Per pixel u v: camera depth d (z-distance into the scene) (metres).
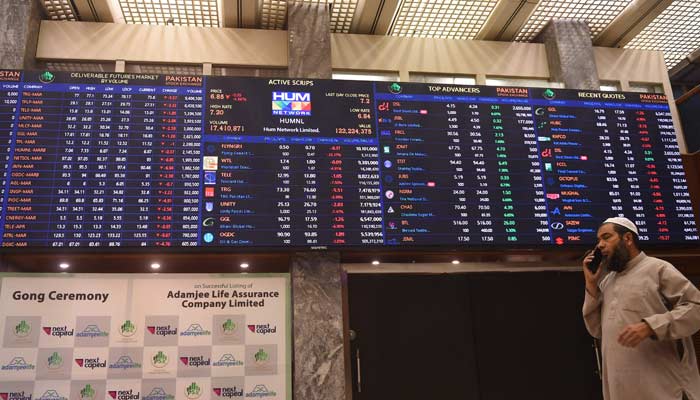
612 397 2.38
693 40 5.09
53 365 3.36
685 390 2.28
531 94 4.39
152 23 4.53
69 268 3.80
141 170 3.77
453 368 3.81
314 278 3.79
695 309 2.22
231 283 3.65
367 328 3.81
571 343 3.99
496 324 3.96
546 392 3.87
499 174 4.14
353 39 4.70
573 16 4.83
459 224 3.97
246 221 3.76
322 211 3.86
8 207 3.58
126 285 3.55
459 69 4.76
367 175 3.99
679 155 4.43
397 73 4.72
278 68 4.58
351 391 3.67
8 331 3.36
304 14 4.48
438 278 3.99
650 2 4.52
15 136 3.72
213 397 3.43
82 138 3.78
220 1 4.35
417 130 4.16
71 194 3.65
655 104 4.54
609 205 4.20
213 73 4.51
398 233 3.89
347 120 4.10
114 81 3.93
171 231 3.66
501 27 4.79
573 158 4.28
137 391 3.38
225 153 3.88
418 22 4.71
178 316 3.54
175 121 3.90
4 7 4.14
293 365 3.61
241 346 3.55
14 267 3.72
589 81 4.72
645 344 2.32
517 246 3.99
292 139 3.99
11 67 4.01
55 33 4.34
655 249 4.22
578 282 4.14
